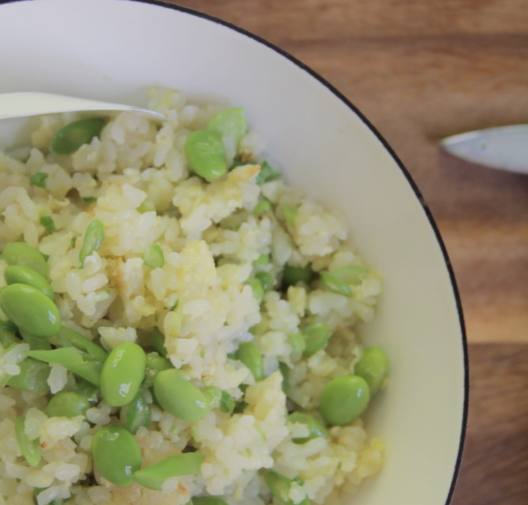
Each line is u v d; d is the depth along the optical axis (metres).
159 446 0.25
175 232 0.27
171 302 0.26
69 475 0.25
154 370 0.25
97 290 0.25
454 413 0.26
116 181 0.27
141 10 0.26
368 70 0.31
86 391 0.25
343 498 0.27
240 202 0.27
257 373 0.27
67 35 0.26
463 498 0.30
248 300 0.26
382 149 0.27
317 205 0.28
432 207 0.31
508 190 0.32
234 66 0.27
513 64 0.32
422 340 0.27
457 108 0.31
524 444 0.30
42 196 0.27
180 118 0.28
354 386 0.27
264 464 0.26
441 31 0.32
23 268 0.25
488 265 0.31
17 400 0.26
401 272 0.27
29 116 0.27
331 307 0.28
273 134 0.28
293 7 0.31
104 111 0.27
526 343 0.31
